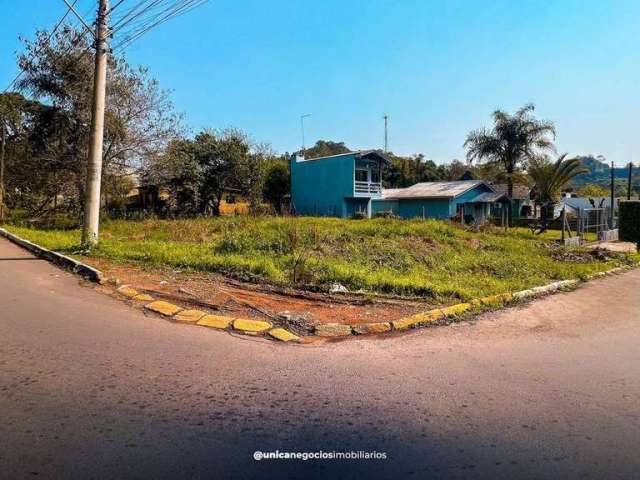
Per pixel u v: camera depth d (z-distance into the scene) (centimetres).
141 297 629
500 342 500
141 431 280
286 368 396
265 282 749
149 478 234
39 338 449
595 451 271
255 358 419
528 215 4062
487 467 253
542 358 446
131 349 427
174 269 841
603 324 593
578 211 2022
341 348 461
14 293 645
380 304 647
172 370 381
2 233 1591
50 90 1861
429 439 282
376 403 331
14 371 367
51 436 271
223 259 888
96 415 299
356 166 3297
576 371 410
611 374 404
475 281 853
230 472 241
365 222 1703
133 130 1959
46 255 1008
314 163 3409
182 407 315
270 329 509
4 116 2070
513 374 399
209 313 561
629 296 797
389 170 5188
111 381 354
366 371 396
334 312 596
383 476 242
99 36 1025
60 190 2117
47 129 1903
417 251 1173
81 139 1920
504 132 3111
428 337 511
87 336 460
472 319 601
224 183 2873
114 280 723
